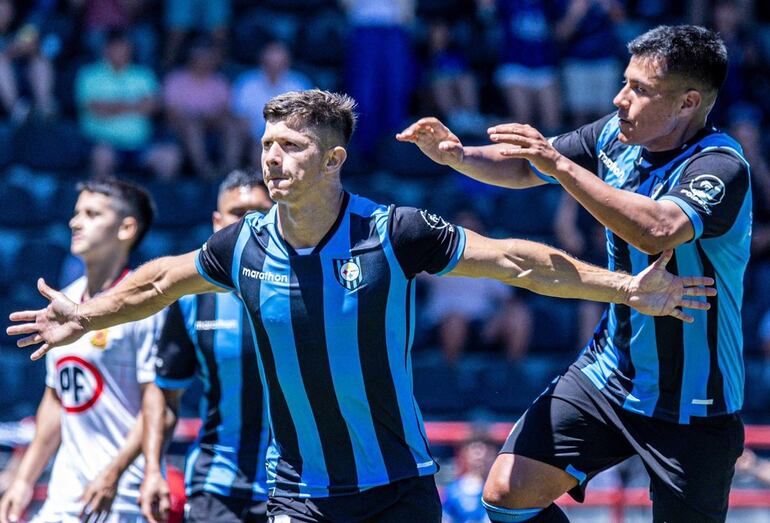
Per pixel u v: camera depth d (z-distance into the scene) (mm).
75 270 39000
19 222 41625
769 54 47562
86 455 18688
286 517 13977
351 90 43500
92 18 44969
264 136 13125
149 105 42406
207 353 17906
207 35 44562
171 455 27875
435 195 42062
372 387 13539
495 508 15195
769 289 40344
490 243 13352
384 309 13344
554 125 43375
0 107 43531
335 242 13359
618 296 13156
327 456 13836
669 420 14828
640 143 14555
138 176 42094
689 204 13609
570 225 40438
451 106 43875
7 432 27797
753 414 38031
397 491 13836
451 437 27719
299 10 48375
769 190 42406
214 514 17859
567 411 15250
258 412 17875
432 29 44312
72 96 44625
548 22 43719
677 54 14055
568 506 28672
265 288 13438
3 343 38625
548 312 39594
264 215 13828
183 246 41000
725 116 43375
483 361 38500
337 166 13273
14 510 19031
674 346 14625
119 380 18625
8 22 44406
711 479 14867
